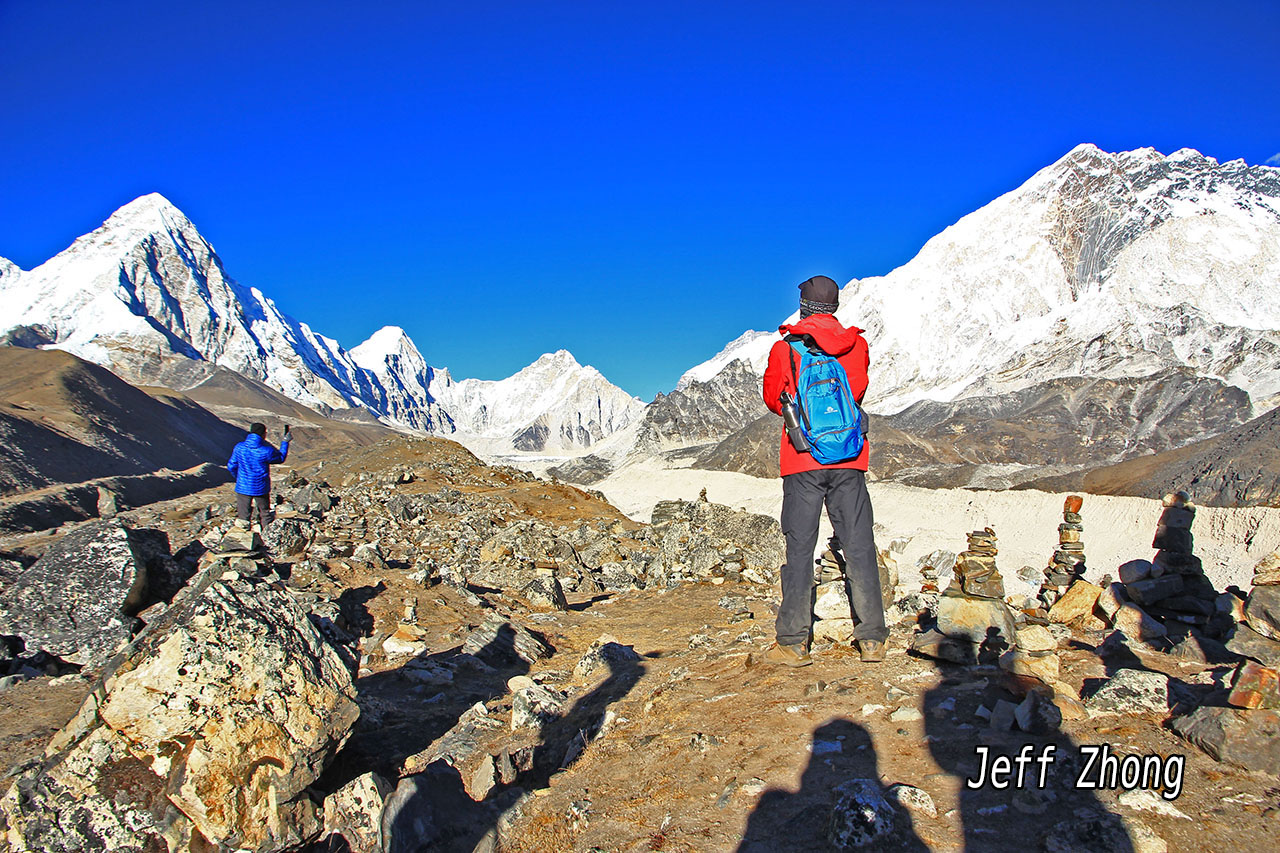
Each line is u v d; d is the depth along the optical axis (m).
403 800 4.39
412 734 6.67
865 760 4.16
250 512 12.00
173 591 10.38
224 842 4.58
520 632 10.28
